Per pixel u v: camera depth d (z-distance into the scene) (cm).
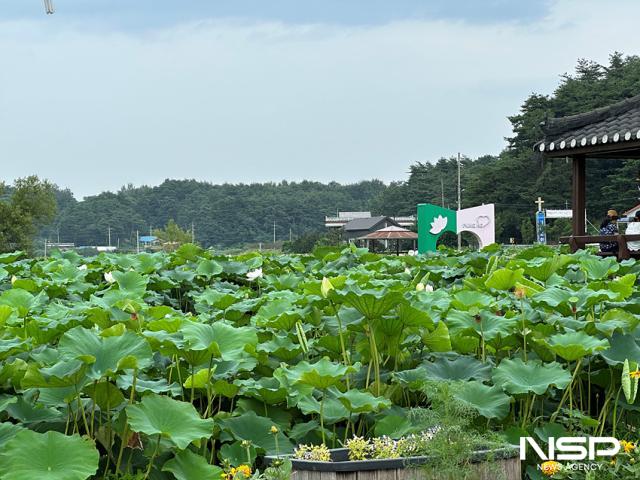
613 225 1638
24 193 6519
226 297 610
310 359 529
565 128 1583
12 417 410
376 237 6316
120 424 389
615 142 1480
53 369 371
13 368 407
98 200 16975
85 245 16612
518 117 8806
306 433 433
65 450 341
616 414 489
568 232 7800
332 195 17425
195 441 380
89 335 391
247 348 452
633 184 7212
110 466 397
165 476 386
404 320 469
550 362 485
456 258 988
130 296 641
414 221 11712
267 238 16700
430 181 12544
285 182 18438
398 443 386
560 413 474
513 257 1111
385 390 466
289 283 829
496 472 374
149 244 13950
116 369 371
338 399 429
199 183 17825
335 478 357
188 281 879
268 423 427
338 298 476
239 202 16925
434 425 405
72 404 404
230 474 378
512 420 459
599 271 735
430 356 514
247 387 444
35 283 736
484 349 507
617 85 8662
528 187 8269
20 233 6419
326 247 1138
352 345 518
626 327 482
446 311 531
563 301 509
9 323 535
